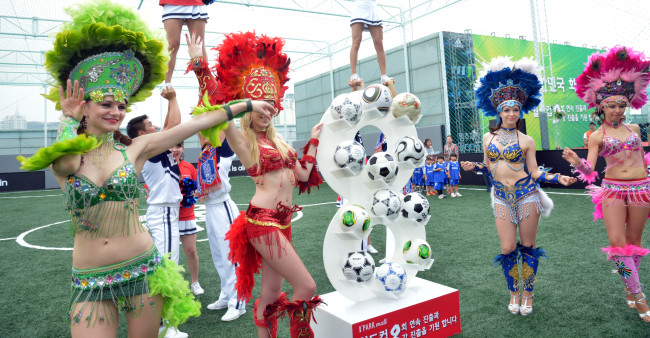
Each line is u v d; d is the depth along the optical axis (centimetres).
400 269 294
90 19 176
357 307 282
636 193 315
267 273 245
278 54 255
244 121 237
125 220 184
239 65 243
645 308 305
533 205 326
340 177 292
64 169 171
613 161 329
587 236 561
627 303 330
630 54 323
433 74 1894
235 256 240
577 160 325
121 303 182
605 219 331
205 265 530
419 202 311
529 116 1515
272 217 235
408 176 325
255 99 244
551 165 1112
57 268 546
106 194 179
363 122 301
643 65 323
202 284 451
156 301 190
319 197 1227
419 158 312
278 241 233
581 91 354
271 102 248
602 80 333
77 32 167
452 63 1862
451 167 1085
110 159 183
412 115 314
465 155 1395
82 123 182
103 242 179
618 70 325
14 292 448
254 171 235
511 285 332
